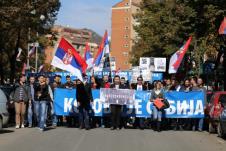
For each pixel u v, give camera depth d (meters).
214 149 13.99
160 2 47.69
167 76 44.88
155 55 48.25
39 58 70.75
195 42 31.89
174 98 19.77
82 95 18.53
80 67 19.56
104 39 23.08
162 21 42.59
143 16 50.31
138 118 20.12
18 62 49.31
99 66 23.39
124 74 38.06
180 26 33.31
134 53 67.75
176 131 19.11
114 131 18.33
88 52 25.36
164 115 19.67
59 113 19.88
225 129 16.36
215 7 30.09
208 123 19.47
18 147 13.59
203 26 32.19
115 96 18.97
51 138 15.75
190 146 14.48
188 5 32.00
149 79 34.44
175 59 24.48
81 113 18.78
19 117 18.95
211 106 18.64
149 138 16.25
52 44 41.84
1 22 31.62
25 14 33.03
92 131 18.17
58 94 19.91
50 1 35.78
